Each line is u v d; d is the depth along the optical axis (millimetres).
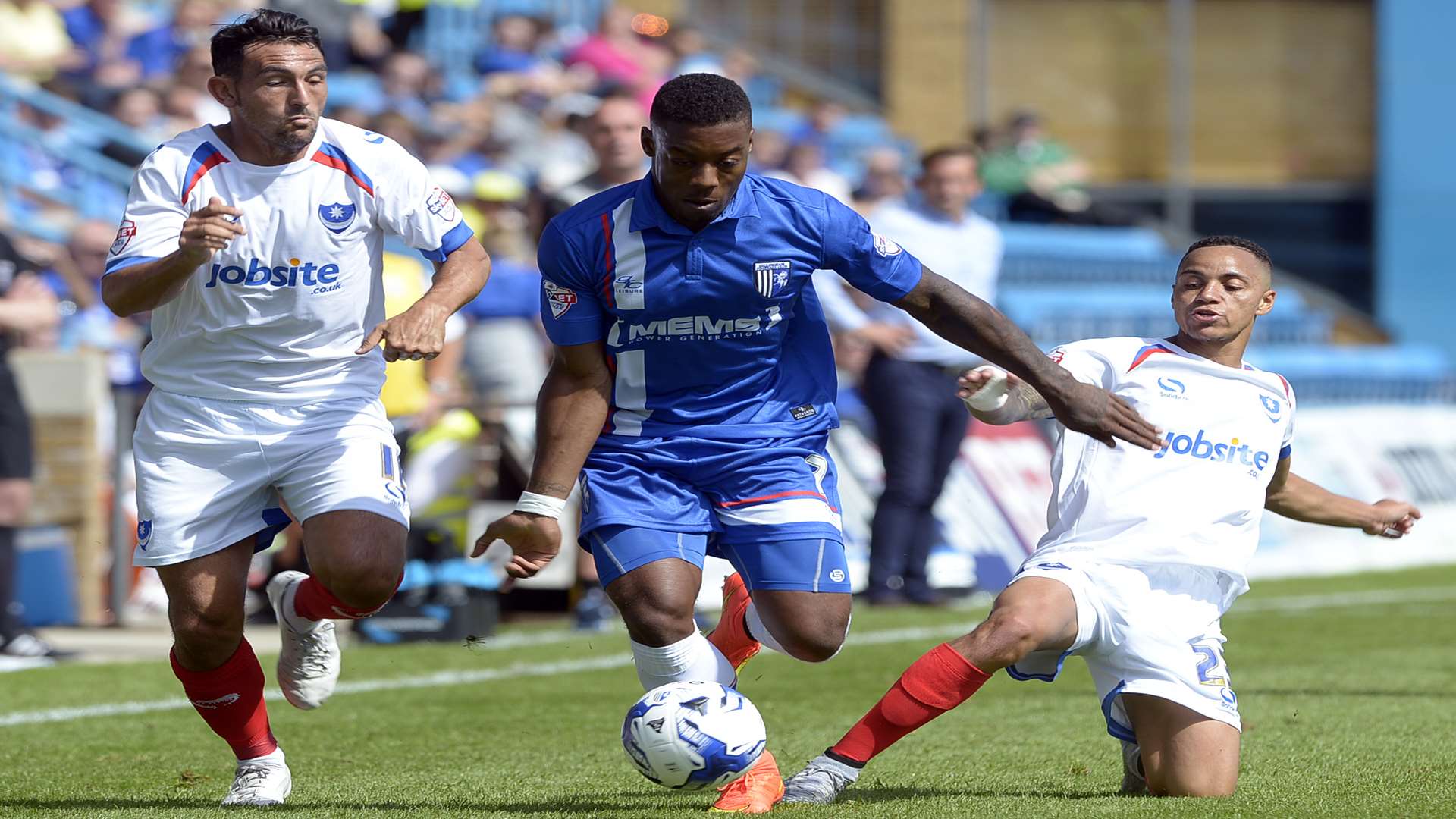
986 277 35375
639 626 15055
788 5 79188
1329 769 16766
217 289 15281
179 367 15680
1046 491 44625
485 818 14258
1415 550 52656
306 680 17016
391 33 69000
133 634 33688
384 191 15617
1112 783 16328
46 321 29875
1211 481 15586
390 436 16203
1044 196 71688
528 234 38250
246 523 15797
